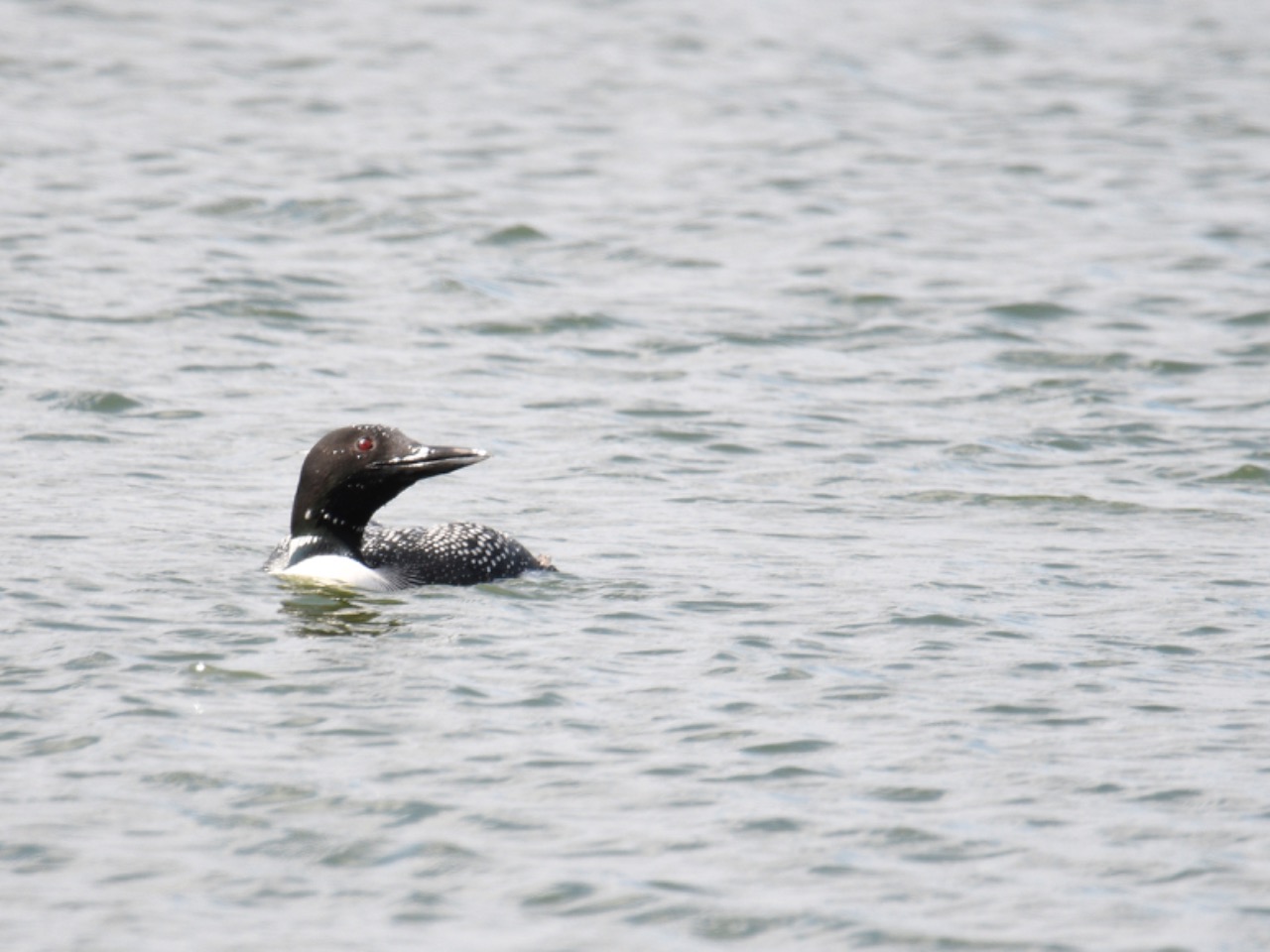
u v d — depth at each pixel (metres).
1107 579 13.29
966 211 26.72
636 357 19.88
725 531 14.38
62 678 10.68
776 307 21.88
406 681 10.84
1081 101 34.56
